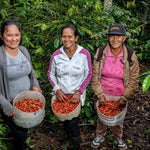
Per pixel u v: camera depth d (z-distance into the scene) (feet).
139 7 16.42
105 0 11.56
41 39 9.77
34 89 7.61
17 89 6.93
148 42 13.15
